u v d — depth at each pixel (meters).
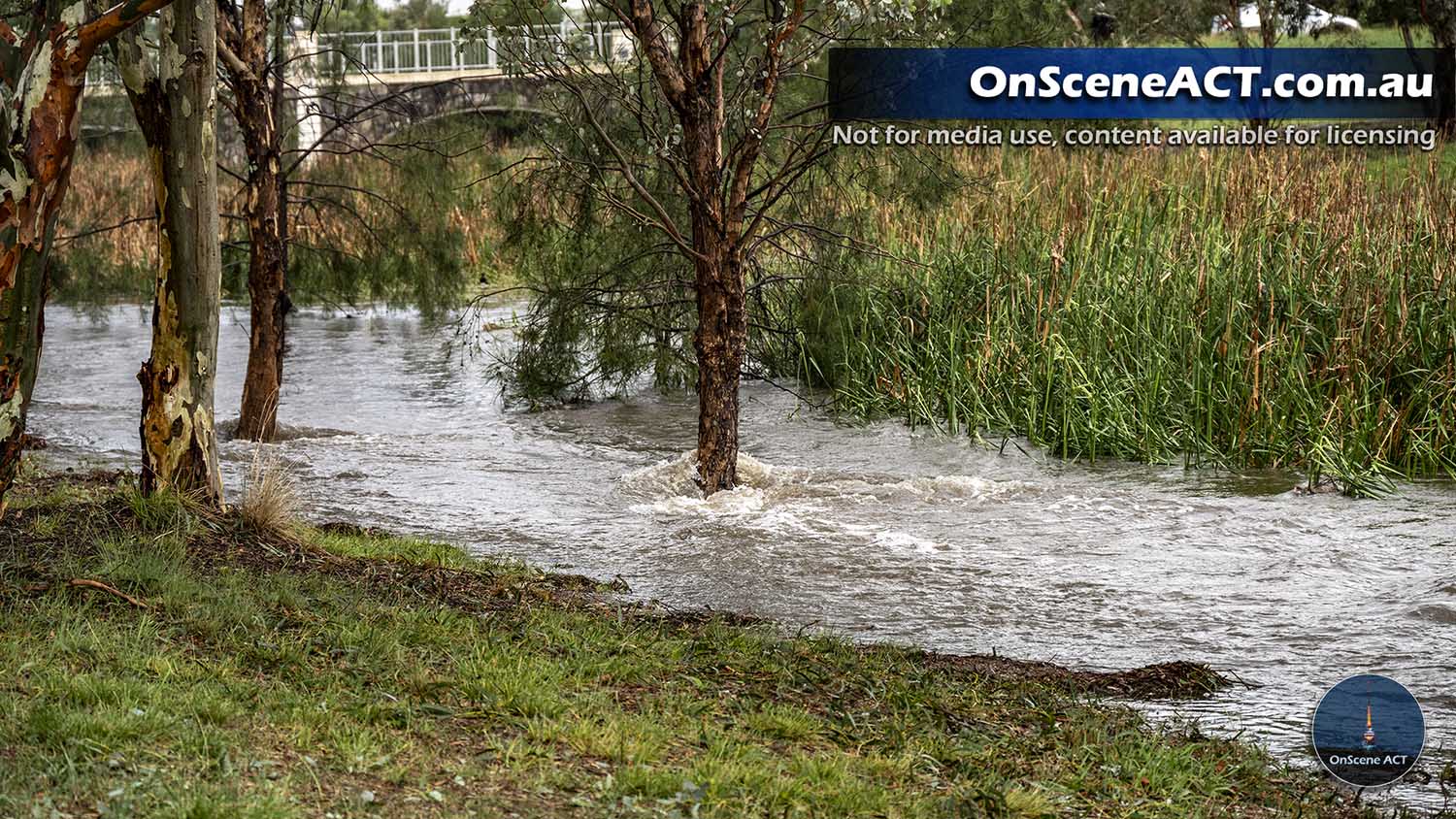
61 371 23.45
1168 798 6.86
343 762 5.95
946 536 13.14
